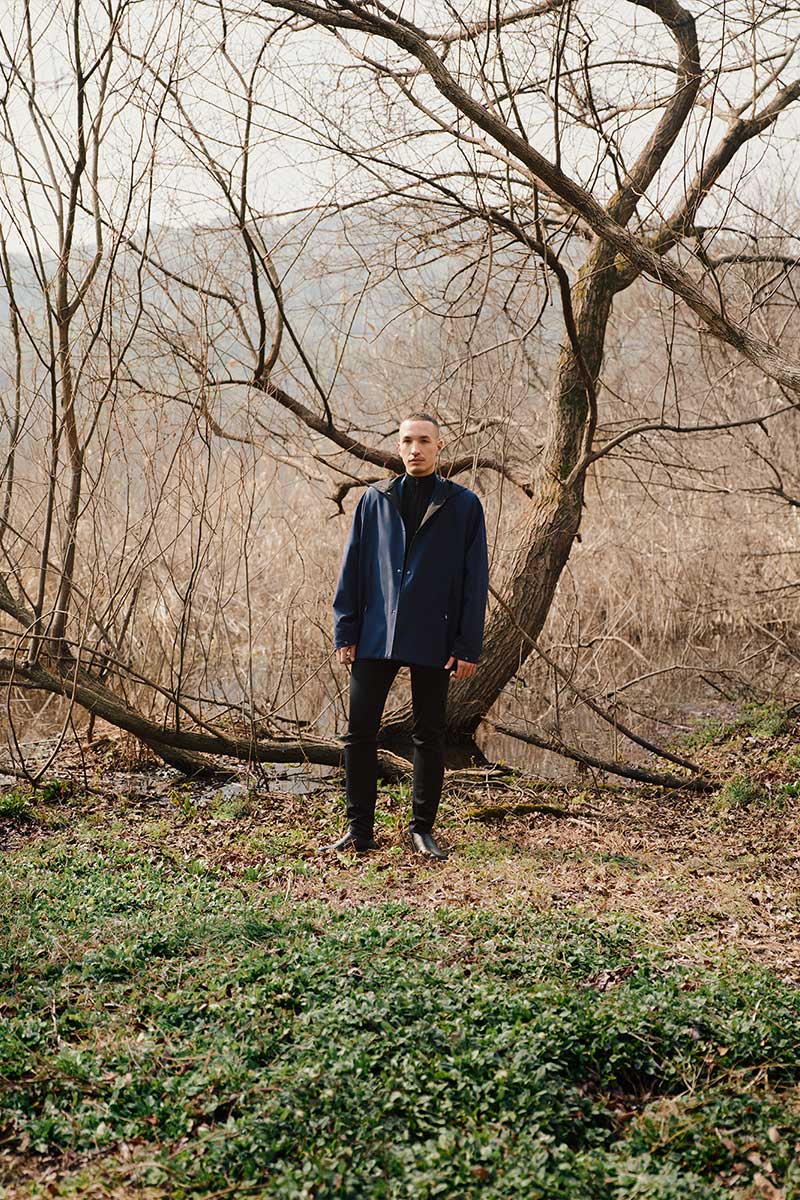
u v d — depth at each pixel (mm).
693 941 4832
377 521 6375
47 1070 3479
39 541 9844
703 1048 3660
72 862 5930
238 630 11680
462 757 8758
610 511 13164
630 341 14883
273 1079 3324
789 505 11812
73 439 7816
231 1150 3020
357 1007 3703
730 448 13586
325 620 10266
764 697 10703
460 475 10961
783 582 12391
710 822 7238
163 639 10297
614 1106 3441
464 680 8633
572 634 10789
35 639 7828
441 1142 2990
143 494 8930
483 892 5465
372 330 10312
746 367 12898
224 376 9078
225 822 7168
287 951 4254
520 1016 3717
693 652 12016
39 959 4355
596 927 4762
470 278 9062
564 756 8891
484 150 7820
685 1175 2971
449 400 10297
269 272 8367
